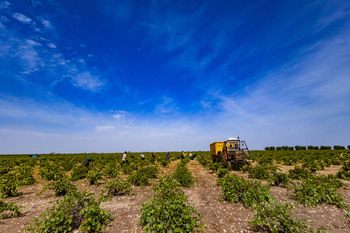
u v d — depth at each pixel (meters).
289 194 9.00
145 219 5.71
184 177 11.67
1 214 7.05
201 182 12.59
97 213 5.63
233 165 17.27
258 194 7.45
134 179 12.02
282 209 5.20
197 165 23.64
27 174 12.84
